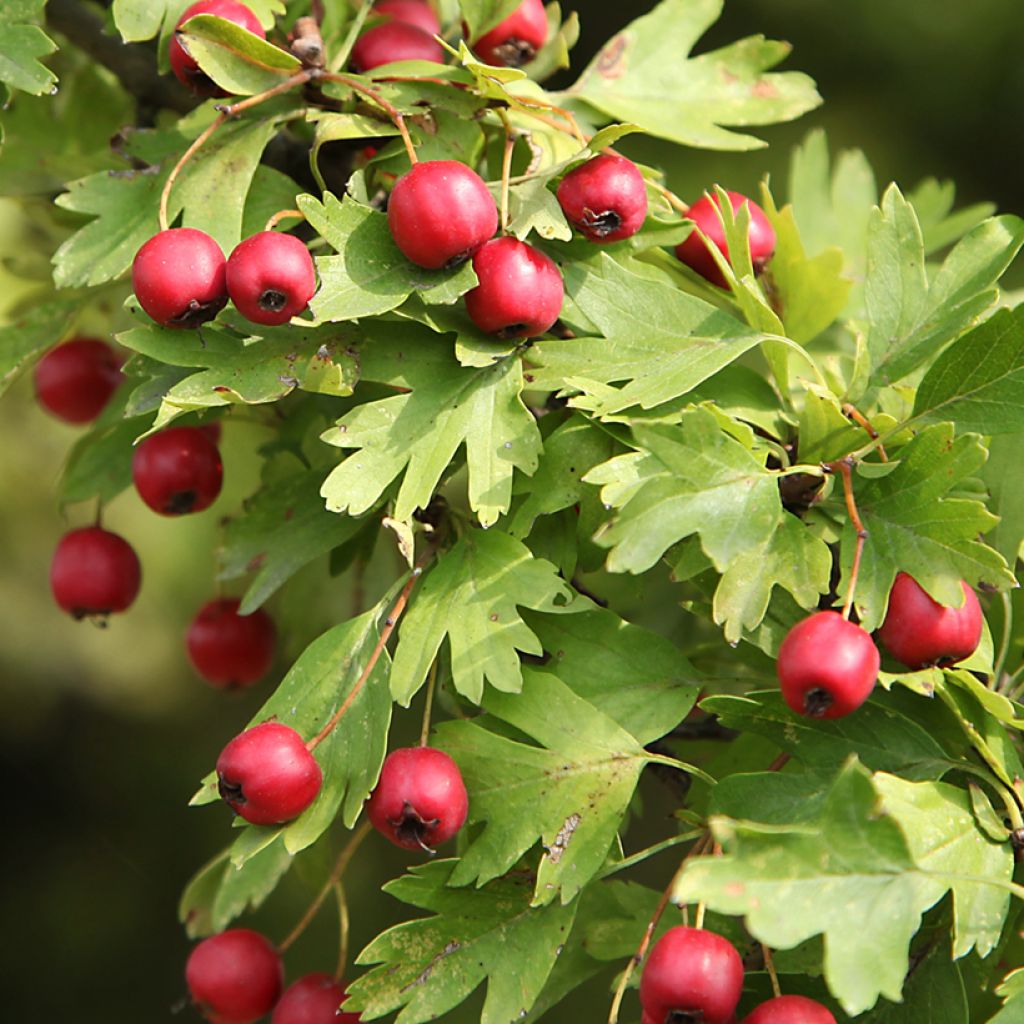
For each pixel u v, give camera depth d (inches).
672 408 22.0
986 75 45.6
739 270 22.1
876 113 45.2
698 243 22.6
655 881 32.7
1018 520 22.4
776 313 23.0
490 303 21.7
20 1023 35.6
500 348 21.9
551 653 22.1
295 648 24.2
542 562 21.9
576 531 22.1
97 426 23.8
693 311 22.1
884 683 21.7
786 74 23.6
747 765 22.5
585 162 22.0
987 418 21.8
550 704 21.8
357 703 21.8
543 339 22.1
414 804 21.5
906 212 22.3
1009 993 21.3
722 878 20.7
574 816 21.7
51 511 32.4
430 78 22.4
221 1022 23.1
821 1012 21.1
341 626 22.0
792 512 22.0
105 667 35.7
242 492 26.3
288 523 22.7
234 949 23.0
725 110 23.5
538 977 21.6
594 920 22.1
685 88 23.5
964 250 22.3
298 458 23.3
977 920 21.3
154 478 23.0
